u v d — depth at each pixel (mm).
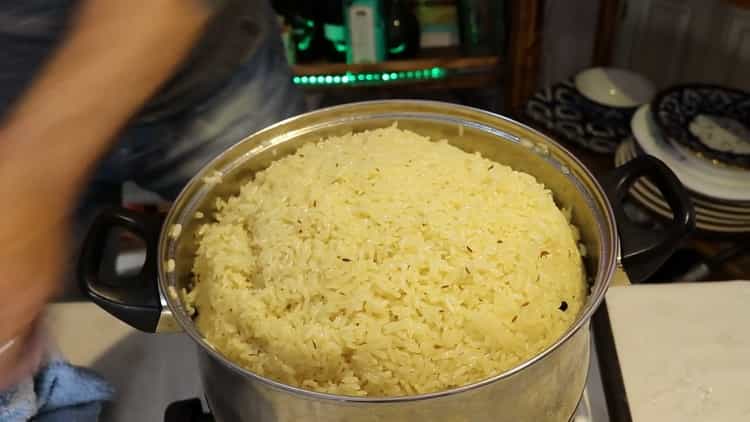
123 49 499
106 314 724
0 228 432
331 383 487
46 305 497
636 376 633
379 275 490
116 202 1011
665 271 854
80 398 611
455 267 495
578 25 1310
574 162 568
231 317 528
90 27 511
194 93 788
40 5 659
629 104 1085
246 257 555
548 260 535
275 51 874
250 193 592
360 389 482
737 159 840
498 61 1224
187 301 563
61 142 471
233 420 520
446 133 639
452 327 482
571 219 593
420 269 496
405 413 432
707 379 627
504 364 489
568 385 504
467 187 562
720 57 1193
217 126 836
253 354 509
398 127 644
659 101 929
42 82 497
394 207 530
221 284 543
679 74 1287
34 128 471
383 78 1241
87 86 486
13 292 438
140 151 858
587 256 573
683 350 649
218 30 736
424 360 474
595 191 549
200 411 597
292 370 489
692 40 1227
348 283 490
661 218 874
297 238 529
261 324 503
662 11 1239
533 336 503
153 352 691
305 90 1248
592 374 657
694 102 931
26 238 441
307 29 1220
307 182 569
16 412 575
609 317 678
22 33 674
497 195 565
